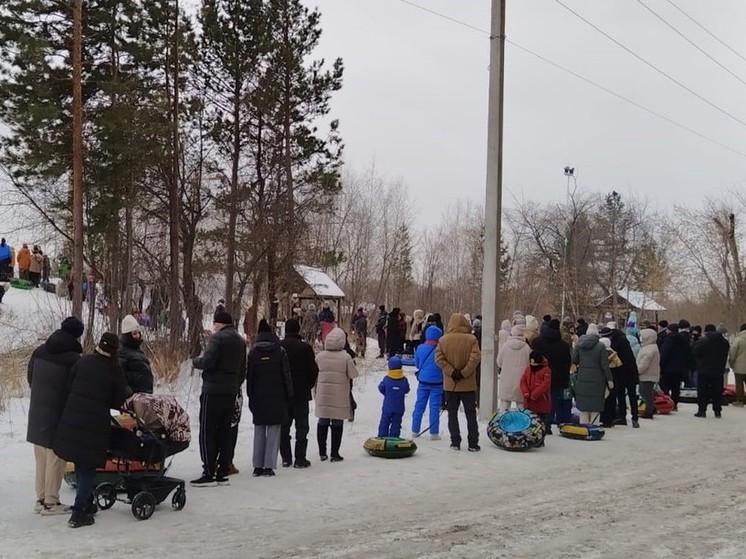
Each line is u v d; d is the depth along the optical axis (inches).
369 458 389.4
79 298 716.0
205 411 319.3
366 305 1549.0
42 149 783.1
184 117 921.5
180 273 968.3
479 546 239.5
